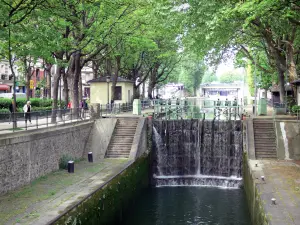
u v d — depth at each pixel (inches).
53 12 828.6
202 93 4254.4
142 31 1344.7
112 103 1533.0
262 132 1047.6
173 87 4143.7
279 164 890.7
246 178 938.1
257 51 1581.0
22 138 694.5
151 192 1034.1
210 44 1106.7
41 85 2043.6
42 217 514.6
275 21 924.0
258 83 2290.8
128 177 875.4
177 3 976.9
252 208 736.3
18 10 743.1
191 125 1214.3
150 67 1945.1
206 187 1087.6
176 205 902.4
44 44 776.3
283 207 563.8
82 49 1170.6
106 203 700.7
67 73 1393.9
